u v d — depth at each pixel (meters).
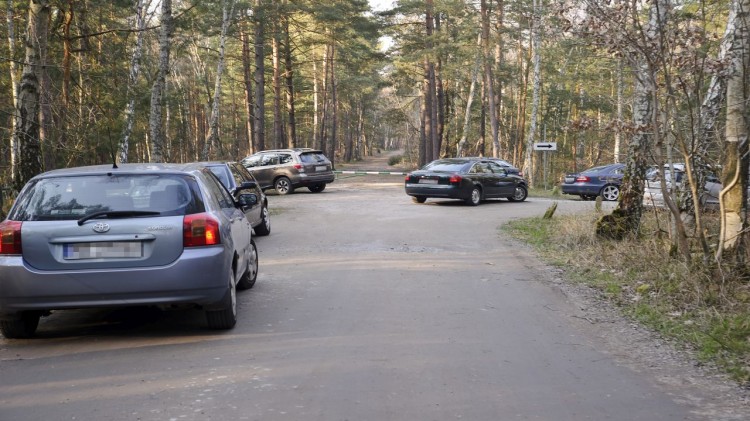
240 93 58.03
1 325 6.04
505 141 58.56
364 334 6.25
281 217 17.12
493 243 12.52
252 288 8.41
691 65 7.64
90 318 7.00
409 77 48.47
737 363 5.46
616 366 5.42
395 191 27.22
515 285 8.71
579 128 8.46
